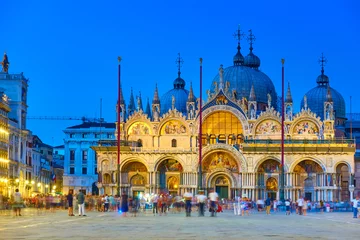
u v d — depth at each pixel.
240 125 161.12
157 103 166.12
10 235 45.06
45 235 45.31
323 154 152.62
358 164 169.00
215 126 162.25
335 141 152.75
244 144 154.25
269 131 159.12
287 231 52.53
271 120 159.25
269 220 76.81
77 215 86.25
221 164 157.38
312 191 154.88
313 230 54.47
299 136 158.12
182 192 157.25
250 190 154.00
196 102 174.50
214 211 87.94
